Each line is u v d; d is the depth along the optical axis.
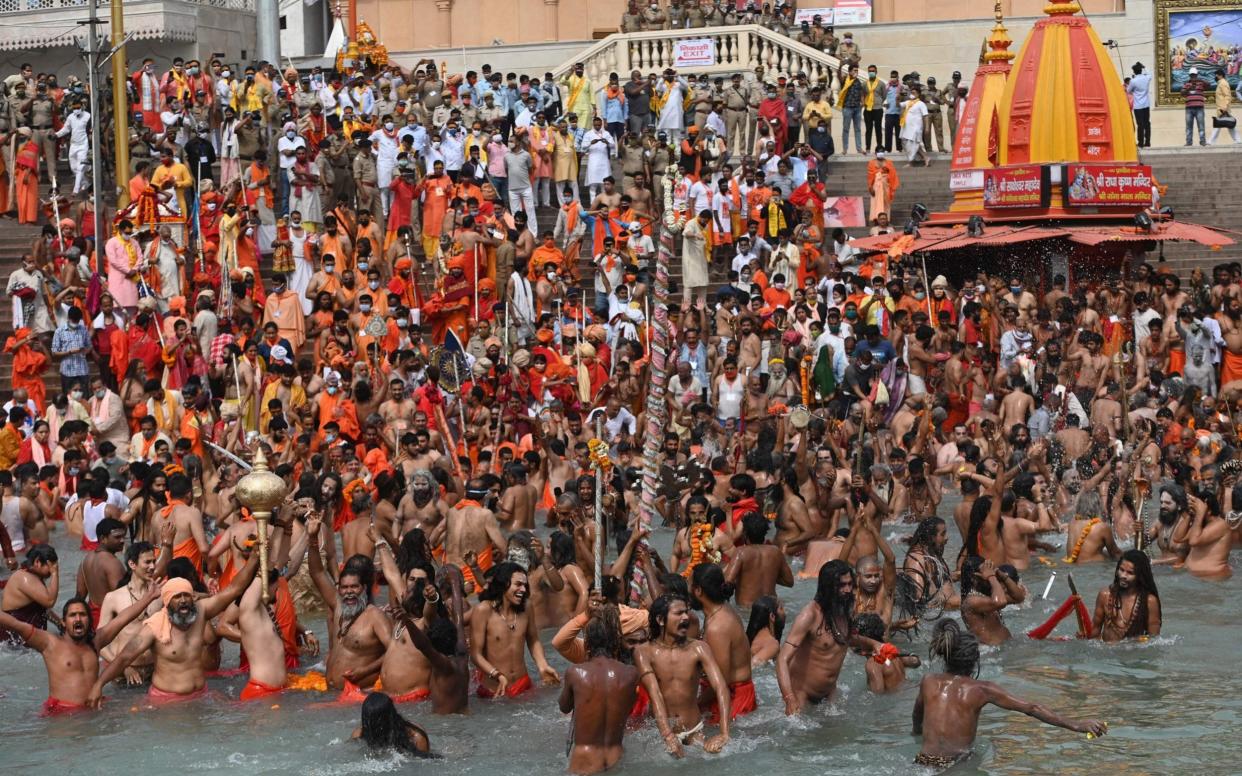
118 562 14.67
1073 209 28.78
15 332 25.30
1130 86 36.12
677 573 14.70
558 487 20.81
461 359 21.88
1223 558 17.02
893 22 42.03
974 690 11.32
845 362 24.75
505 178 30.25
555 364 23.69
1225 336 25.08
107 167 31.31
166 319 24.11
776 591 16.09
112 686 13.56
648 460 13.86
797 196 29.89
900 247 27.72
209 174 30.86
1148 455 20.75
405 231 27.84
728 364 23.73
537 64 43.12
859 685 13.15
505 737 12.00
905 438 21.27
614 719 11.24
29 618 14.87
